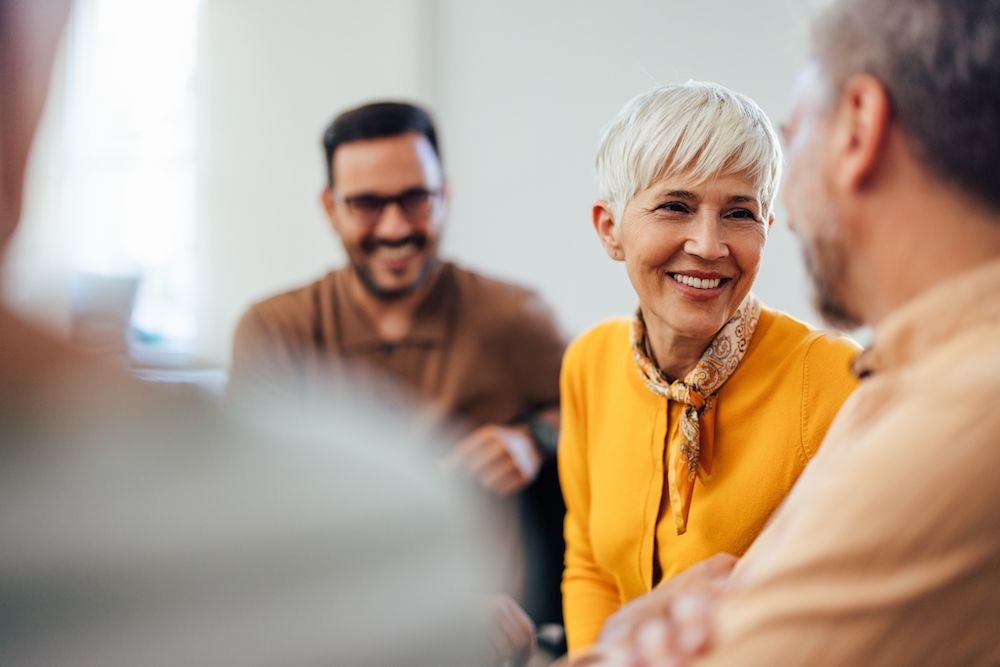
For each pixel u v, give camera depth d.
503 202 3.57
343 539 0.40
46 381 0.38
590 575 1.29
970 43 0.57
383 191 1.92
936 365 0.59
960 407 0.55
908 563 0.55
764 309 1.13
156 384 0.40
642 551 1.15
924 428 0.56
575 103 3.35
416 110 2.00
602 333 1.29
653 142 1.00
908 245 0.62
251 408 0.43
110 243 4.67
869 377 0.69
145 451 0.38
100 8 4.66
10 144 0.39
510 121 3.53
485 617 0.48
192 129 4.46
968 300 0.59
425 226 1.95
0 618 0.35
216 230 4.33
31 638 0.35
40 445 0.37
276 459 0.40
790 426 1.05
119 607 0.36
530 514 1.78
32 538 0.36
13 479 0.36
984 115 0.58
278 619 0.39
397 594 0.41
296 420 0.43
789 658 0.56
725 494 1.07
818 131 0.64
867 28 0.61
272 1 4.11
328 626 0.40
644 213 1.03
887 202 0.62
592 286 3.37
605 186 1.09
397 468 0.43
